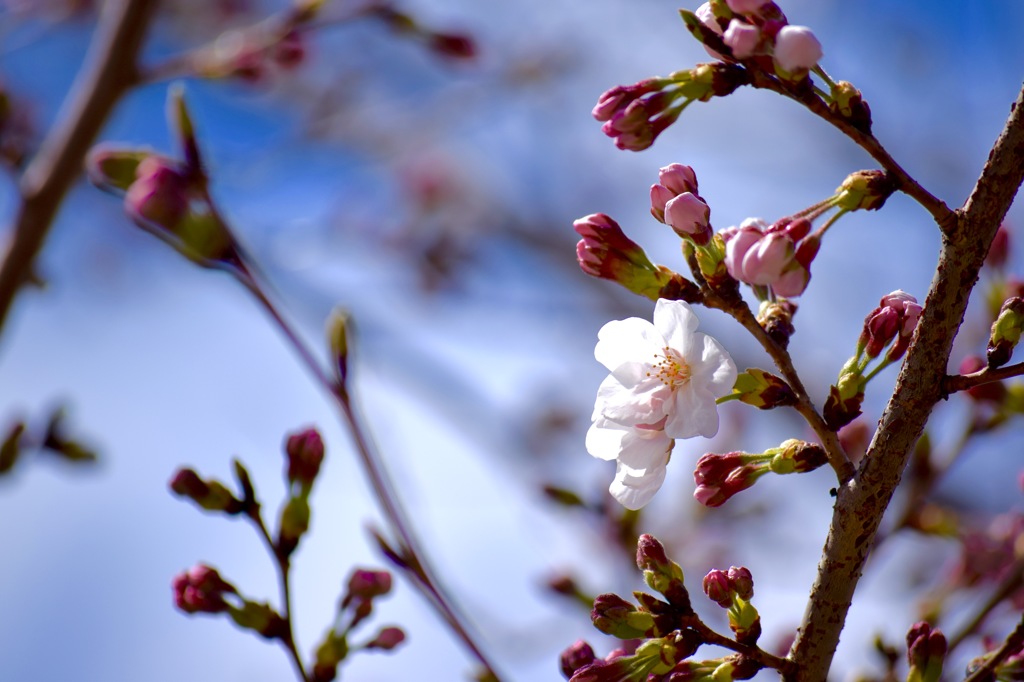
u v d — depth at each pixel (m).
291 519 0.90
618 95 0.84
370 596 0.91
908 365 0.81
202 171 0.94
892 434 0.81
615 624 0.83
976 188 0.81
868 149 0.82
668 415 0.82
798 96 0.82
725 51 0.83
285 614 0.90
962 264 0.81
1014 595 0.97
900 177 0.81
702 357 0.83
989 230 0.81
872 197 0.82
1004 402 0.98
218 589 0.90
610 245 0.84
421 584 0.91
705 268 0.83
